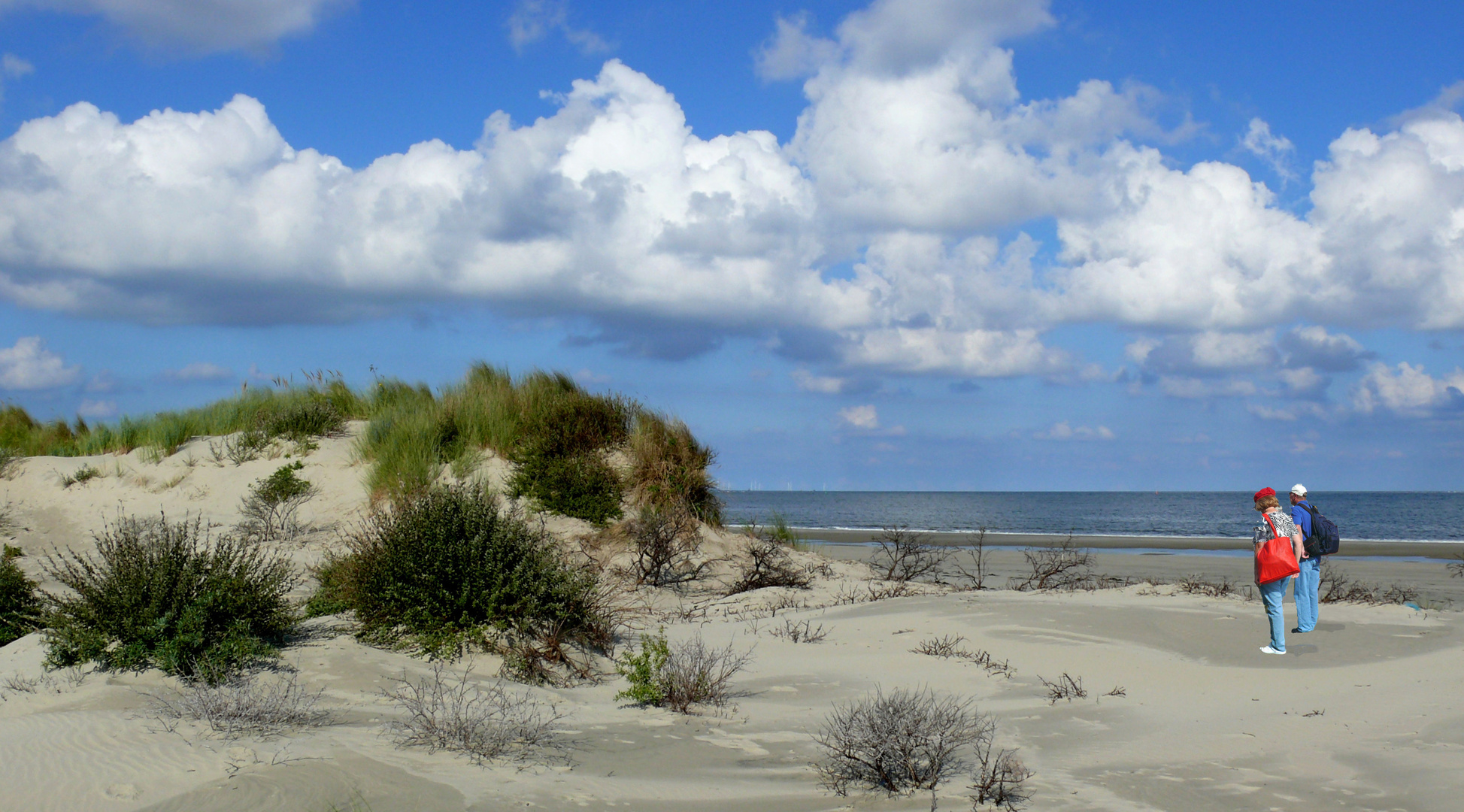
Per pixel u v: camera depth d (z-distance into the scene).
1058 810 4.76
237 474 16.86
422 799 4.43
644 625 11.17
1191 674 8.28
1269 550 8.95
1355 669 8.27
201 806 4.12
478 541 8.49
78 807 4.11
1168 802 4.88
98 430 20.00
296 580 10.63
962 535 35.84
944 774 5.40
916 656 9.08
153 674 6.81
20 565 13.72
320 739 5.37
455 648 7.97
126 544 7.63
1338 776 5.29
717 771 5.42
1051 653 9.09
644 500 16.02
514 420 17.38
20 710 6.02
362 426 18.78
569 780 5.00
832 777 5.27
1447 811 4.54
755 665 8.75
